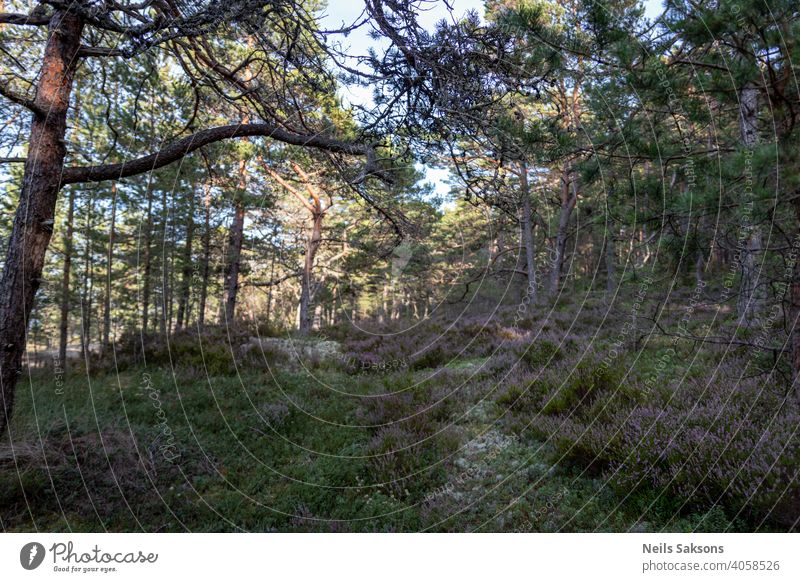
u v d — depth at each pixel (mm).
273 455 4715
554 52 3061
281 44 3502
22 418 4406
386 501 3609
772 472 2580
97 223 10891
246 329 11289
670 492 2924
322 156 4914
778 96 2781
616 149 3686
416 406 5512
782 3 2479
